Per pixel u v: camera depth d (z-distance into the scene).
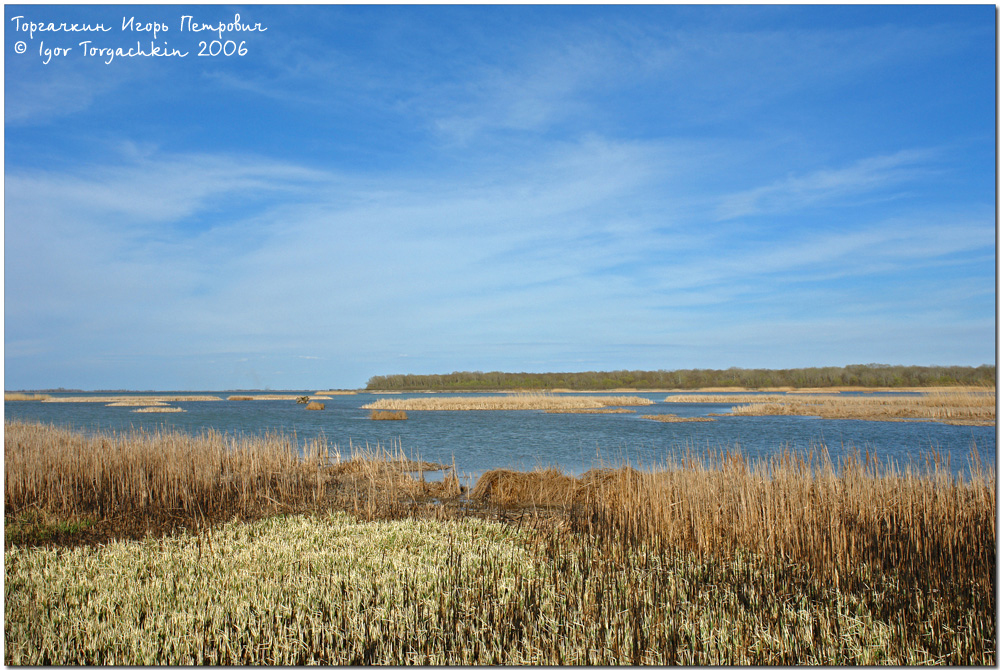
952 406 48.94
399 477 16.44
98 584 7.80
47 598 7.30
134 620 6.72
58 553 9.55
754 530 9.70
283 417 51.62
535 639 6.36
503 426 40.12
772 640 6.46
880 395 77.88
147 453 16.02
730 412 53.12
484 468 21.02
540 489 14.70
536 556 9.25
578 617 6.89
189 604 7.12
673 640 6.44
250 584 7.80
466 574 8.23
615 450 25.89
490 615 6.90
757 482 10.55
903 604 7.50
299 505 13.90
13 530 10.84
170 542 10.13
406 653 6.13
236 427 39.09
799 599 7.73
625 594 7.68
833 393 94.62
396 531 10.84
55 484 13.82
